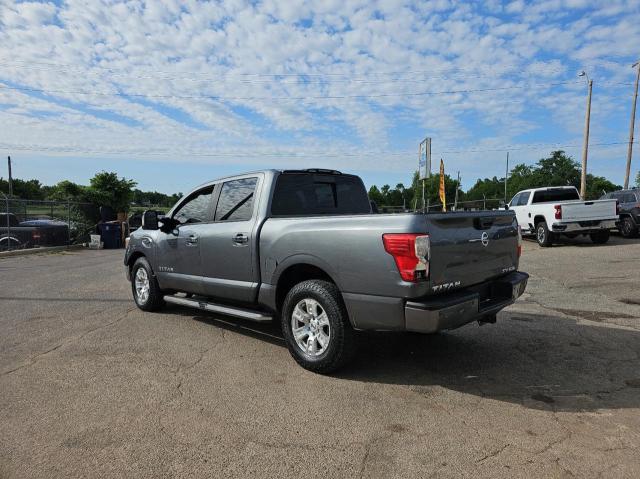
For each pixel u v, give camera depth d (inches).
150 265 262.1
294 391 152.9
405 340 207.6
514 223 192.2
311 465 109.6
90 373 170.4
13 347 202.8
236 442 120.4
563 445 116.9
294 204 203.2
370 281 150.0
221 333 223.0
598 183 2667.3
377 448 116.8
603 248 540.4
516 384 156.8
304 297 169.5
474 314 156.3
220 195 219.5
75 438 122.8
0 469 108.7
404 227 142.9
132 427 128.8
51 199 911.7
